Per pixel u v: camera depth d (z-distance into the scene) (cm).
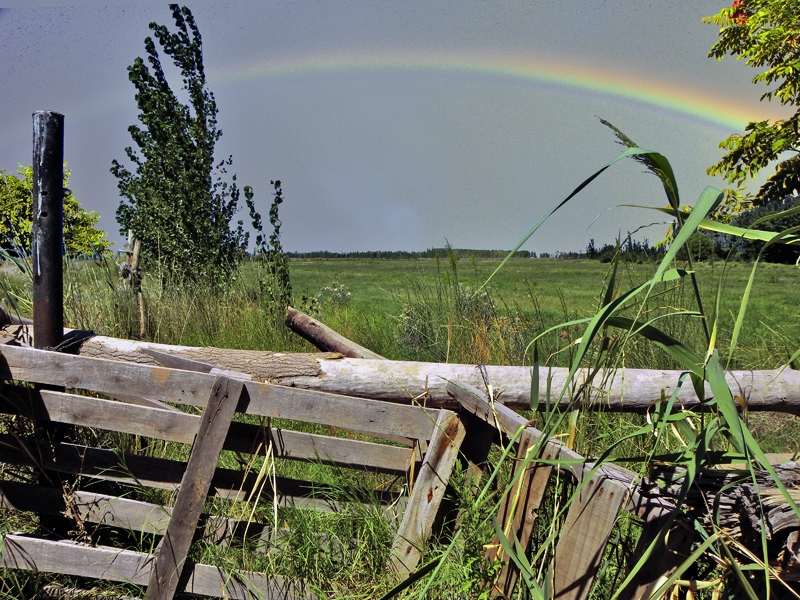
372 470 302
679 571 164
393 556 269
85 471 307
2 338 356
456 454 269
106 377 271
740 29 887
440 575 244
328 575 277
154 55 1084
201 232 1055
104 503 301
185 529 269
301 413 268
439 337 616
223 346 690
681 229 147
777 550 164
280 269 853
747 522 169
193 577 274
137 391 270
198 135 1098
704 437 174
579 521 197
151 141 1095
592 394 320
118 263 749
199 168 1084
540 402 331
